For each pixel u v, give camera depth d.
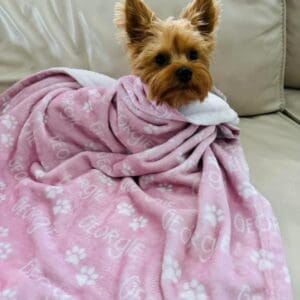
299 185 0.89
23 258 0.70
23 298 0.62
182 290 0.64
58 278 0.65
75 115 0.90
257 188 0.88
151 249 0.70
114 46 1.04
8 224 0.77
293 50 1.27
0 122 0.91
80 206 0.80
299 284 0.66
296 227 0.77
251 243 0.72
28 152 0.91
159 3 1.06
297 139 1.08
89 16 1.03
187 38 0.85
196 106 0.89
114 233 0.73
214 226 0.73
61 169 0.88
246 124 1.15
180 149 0.86
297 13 1.23
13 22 0.98
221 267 0.65
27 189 0.83
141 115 0.87
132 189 0.82
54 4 1.02
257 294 0.64
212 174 0.80
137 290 0.63
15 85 0.97
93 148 0.92
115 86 0.91
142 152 0.85
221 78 1.11
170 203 0.79
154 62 0.86
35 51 1.00
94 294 0.64
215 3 0.89
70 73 0.96
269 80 1.18
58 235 0.74
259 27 1.12
